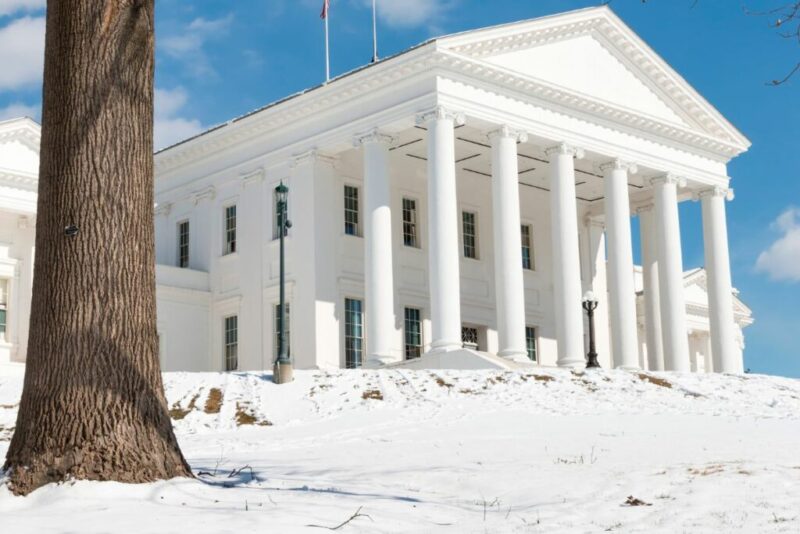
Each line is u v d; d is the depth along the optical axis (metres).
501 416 26.19
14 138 41.31
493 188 41.56
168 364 46.03
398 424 24.98
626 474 15.47
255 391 30.25
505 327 40.22
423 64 39.94
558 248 43.19
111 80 13.77
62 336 13.07
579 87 45.09
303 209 44.06
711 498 13.43
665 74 47.94
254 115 45.88
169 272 46.88
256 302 45.78
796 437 20.97
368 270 40.81
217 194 48.72
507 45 42.44
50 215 13.51
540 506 13.37
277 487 14.23
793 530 11.53
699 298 62.00
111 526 10.93
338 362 43.28
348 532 11.19
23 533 10.59
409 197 46.84
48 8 14.15
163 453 13.30
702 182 49.84
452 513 12.81
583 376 33.03
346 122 42.75
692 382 32.91
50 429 12.79
